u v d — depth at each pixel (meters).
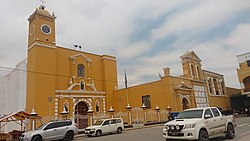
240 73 46.31
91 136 23.14
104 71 43.00
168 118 33.88
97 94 40.22
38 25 35.00
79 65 39.81
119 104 42.53
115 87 44.00
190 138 10.87
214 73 50.47
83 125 31.59
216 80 50.53
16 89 40.81
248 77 46.25
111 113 33.91
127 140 15.65
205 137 11.41
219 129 12.65
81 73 39.75
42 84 33.03
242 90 46.09
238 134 15.12
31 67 34.22
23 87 37.78
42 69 33.59
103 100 40.94
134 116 35.22
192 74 43.94
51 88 33.91
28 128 25.19
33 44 34.41
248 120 28.58
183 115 12.66
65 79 37.09
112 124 24.48
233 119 14.47
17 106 39.53
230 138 13.39
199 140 11.02
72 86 36.81
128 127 30.03
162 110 35.31
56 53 36.75
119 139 16.95
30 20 37.16
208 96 45.66
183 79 40.38
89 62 41.38
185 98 39.47
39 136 18.12
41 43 34.50
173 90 37.19
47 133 18.55
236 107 49.47
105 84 42.34
